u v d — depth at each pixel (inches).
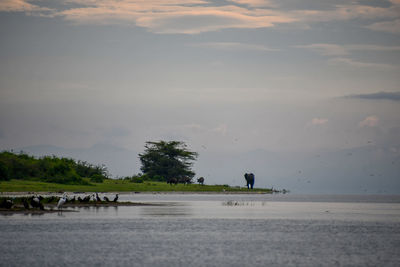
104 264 5708.7
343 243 7165.4
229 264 5753.0
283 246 6894.7
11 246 6737.2
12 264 5708.7
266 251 6515.8
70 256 6122.1
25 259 5944.9
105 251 6437.0
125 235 7751.0
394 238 7647.6
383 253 6422.2
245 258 6067.9
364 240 7440.9
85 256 6122.1
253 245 6948.8
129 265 5674.2
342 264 5787.4
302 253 6402.6
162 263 5772.6
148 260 5920.3
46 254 6230.3
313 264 5777.6
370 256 6225.4
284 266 5684.1
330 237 7716.5
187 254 6279.5
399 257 6176.2
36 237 7480.3
